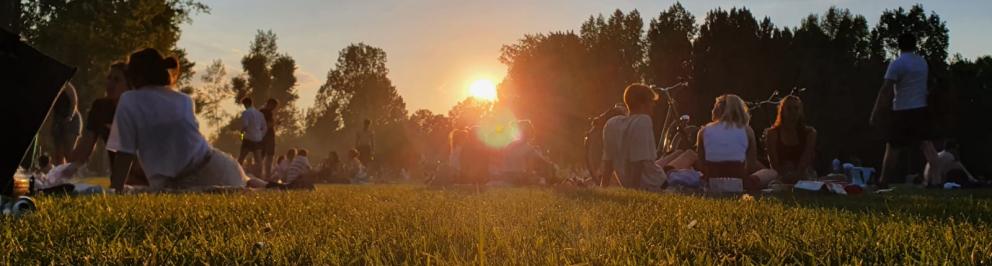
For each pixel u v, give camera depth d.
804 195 7.96
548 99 60.19
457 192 8.67
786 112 10.53
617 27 72.38
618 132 10.46
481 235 2.43
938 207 5.25
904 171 22.84
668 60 57.22
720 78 53.44
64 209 4.70
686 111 54.34
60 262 2.36
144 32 38.53
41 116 4.85
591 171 12.38
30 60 4.81
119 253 2.49
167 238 2.92
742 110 9.99
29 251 2.62
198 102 48.44
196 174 8.45
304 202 5.73
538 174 13.72
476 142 12.81
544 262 2.29
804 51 57.22
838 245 2.61
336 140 112.12
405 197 7.07
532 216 4.22
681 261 2.34
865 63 57.53
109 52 36.03
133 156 8.03
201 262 2.34
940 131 11.27
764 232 3.12
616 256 2.38
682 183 9.95
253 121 19.19
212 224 3.71
